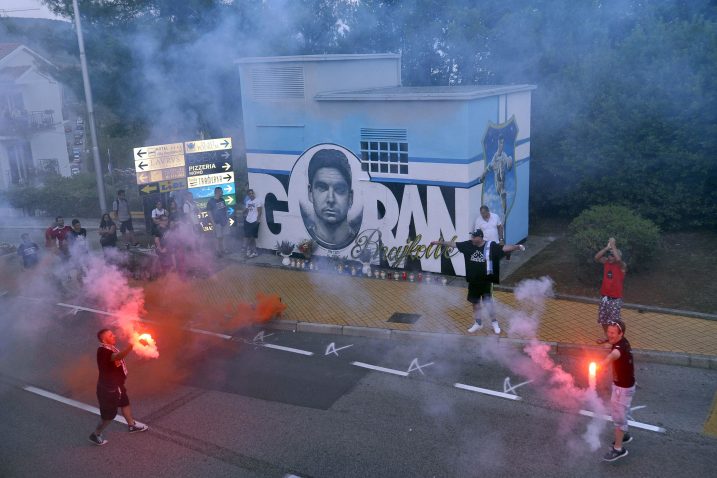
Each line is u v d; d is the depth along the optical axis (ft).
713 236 48.62
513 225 51.34
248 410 29.17
